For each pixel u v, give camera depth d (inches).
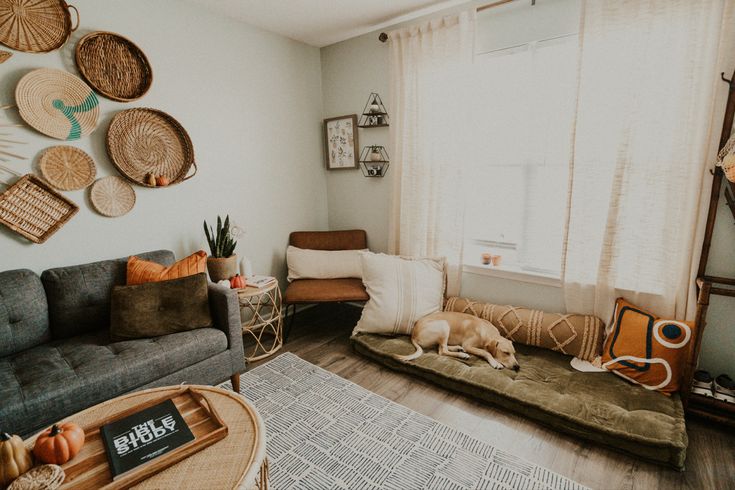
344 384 86.3
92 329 80.6
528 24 89.4
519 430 69.7
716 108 67.5
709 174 69.3
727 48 65.4
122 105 87.1
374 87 120.0
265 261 123.7
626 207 79.0
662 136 73.5
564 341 86.6
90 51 80.7
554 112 90.0
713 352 76.1
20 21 72.1
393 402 79.0
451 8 100.3
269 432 70.3
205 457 41.9
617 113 78.3
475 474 59.6
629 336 76.9
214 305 82.0
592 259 85.5
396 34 107.0
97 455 41.8
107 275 82.7
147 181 90.5
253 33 111.4
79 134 80.3
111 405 52.7
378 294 100.6
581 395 72.4
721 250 72.6
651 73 73.3
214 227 108.2
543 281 94.1
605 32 76.6
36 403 55.9
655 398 69.8
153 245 95.7
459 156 100.3
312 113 132.8
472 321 92.0
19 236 75.0
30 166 75.4
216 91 104.3
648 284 79.4
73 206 80.4
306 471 60.9
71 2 77.9
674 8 69.2
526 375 80.5
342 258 121.1
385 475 59.9
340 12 102.7
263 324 102.1
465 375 80.5
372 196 128.8
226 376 80.0
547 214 94.9
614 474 58.8
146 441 42.4
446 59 99.1
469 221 109.5
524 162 96.5
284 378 89.3
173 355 70.5
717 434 66.7
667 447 58.3
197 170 102.4
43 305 74.2
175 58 94.8
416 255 113.2
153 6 89.7
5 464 37.7
